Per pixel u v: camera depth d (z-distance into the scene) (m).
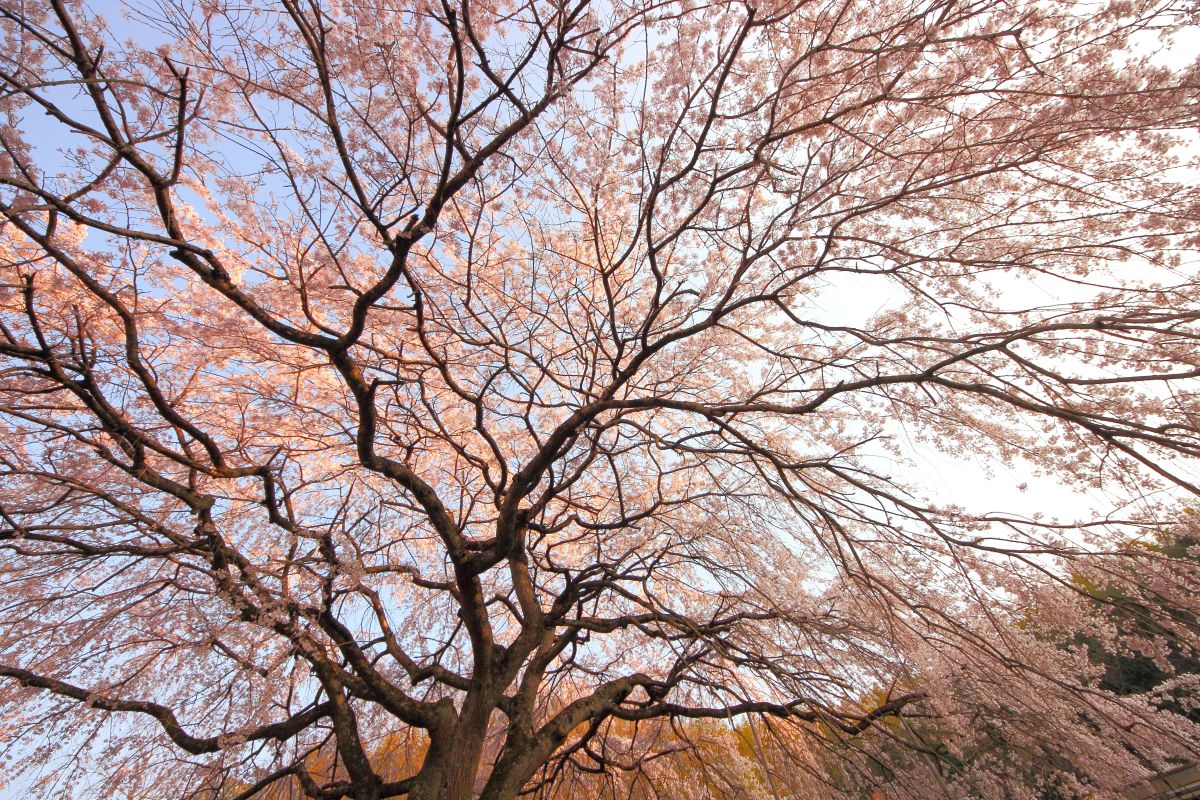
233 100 4.89
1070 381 3.69
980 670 5.14
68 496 5.24
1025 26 4.00
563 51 4.64
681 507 7.63
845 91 4.69
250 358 6.43
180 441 5.14
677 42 4.80
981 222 4.98
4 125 3.94
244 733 4.69
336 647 5.89
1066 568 5.04
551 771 7.99
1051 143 4.12
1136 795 5.16
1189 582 4.27
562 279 7.62
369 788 5.23
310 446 6.93
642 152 5.25
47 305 5.32
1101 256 4.49
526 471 5.89
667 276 7.34
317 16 4.22
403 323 6.73
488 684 5.73
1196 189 4.05
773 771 6.29
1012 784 5.91
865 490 4.55
